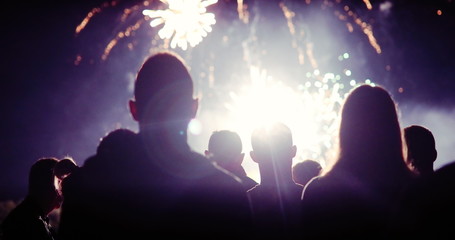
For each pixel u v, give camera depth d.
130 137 3.40
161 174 3.29
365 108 3.81
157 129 3.35
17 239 5.11
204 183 3.27
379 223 3.66
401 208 3.55
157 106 3.37
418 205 3.50
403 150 3.88
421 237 3.49
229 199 3.27
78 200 3.31
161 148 3.32
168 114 3.37
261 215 4.78
